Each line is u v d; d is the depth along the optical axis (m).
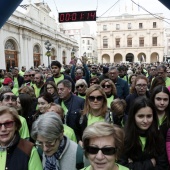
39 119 1.76
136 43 49.28
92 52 67.81
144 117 2.11
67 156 1.86
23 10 24.77
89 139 1.44
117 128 1.49
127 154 2.10
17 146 1.76
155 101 2.72
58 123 1.73
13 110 1.80
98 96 2.86
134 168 2.01
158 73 5.70
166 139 2.16
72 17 9.28
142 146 2.12
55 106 2.58
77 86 4.47
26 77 6.75
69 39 39.72
